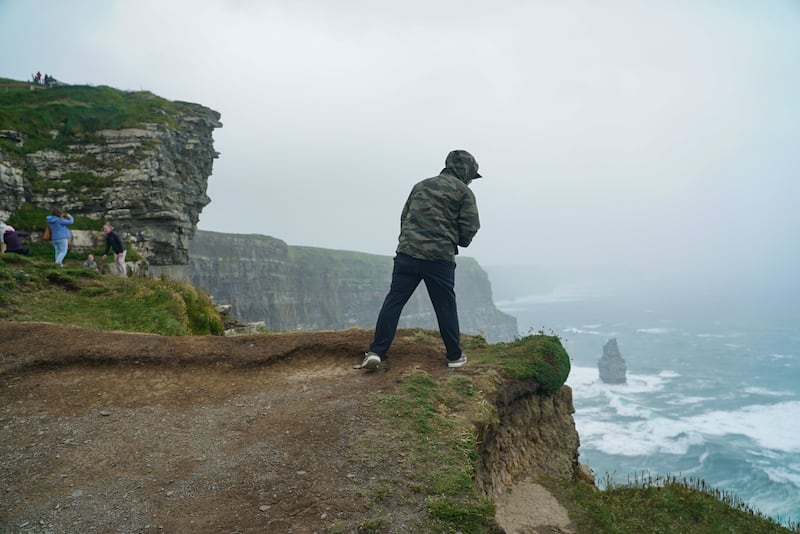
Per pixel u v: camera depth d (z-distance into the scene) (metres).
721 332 186.00
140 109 27.75
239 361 5.82
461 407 4.46
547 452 5.89
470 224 5.17
